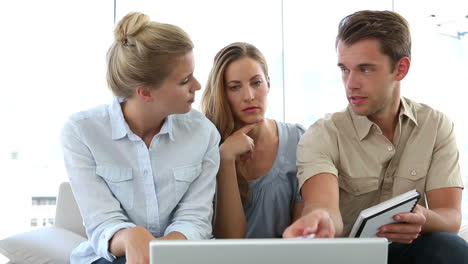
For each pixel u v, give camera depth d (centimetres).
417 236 144
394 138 177
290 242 93
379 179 179
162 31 155
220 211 189
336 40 172
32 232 225
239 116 198
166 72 155
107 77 162
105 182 165
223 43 447
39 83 415
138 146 166
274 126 212
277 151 205
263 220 203
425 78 467
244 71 194
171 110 161
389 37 161
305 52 461
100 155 164
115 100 168
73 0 420
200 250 93
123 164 166
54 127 416
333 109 462
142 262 137
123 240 144
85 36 422
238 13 450
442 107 466
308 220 117
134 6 432
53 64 418
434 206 173
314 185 168
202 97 211
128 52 154
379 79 163
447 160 174
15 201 403
